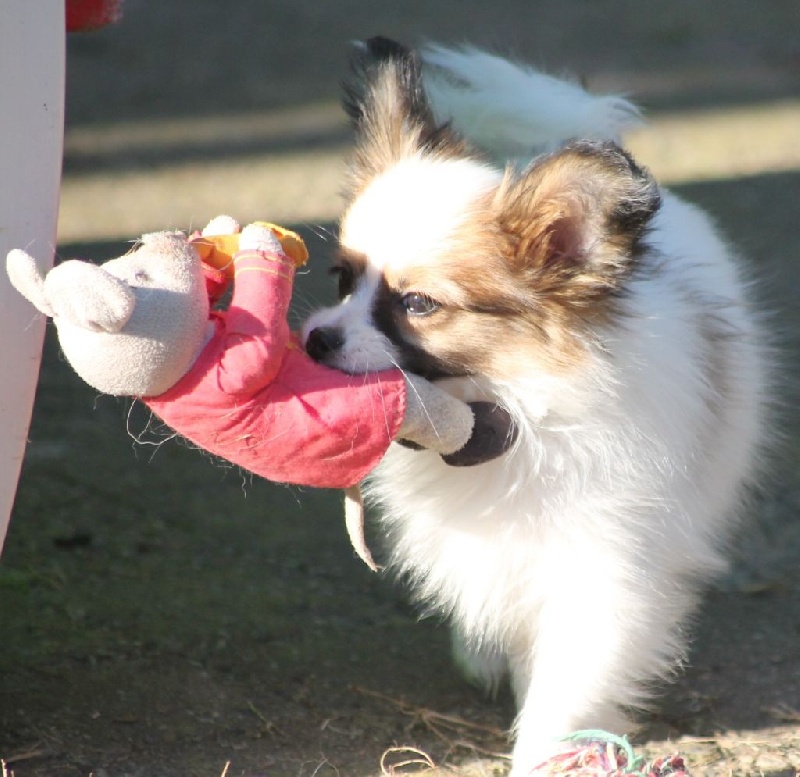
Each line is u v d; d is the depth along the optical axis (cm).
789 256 869
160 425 572
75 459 626
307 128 1235
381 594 512
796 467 607
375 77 433
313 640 467
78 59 1486
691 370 389
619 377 369
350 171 441
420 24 1559
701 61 1423
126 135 1230
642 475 374
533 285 363
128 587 496
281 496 605
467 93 484
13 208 321
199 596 494
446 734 409
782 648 463
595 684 373
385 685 440
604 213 355
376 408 319
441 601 425
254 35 1576
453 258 359
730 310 443
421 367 362
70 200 1033
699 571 415
